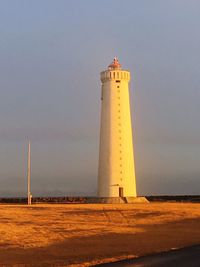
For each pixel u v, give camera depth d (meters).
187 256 25.31
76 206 75.88
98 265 22.81
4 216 57.72
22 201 116.56
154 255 26.20
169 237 37.53
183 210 65.69
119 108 99.75
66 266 23.14
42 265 23.66
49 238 36.84
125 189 96.81
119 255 27.05
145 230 43.62
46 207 73.62
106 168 98.06
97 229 44.34
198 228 45.38
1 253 28.45
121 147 98.19
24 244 33.06
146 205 80.06
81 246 31.86
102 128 100.62
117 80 100.31
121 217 57.22
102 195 97.62
